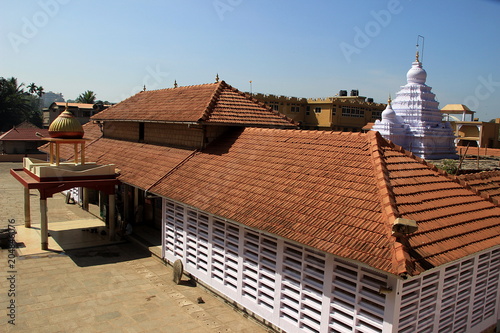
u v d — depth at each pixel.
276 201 11.02
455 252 8.41
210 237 13.05
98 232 19.73
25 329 10.48
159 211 19.73
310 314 9.69
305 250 9.79
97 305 12.02
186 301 12.48
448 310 9.51
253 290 11.41
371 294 8.45
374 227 8.61
